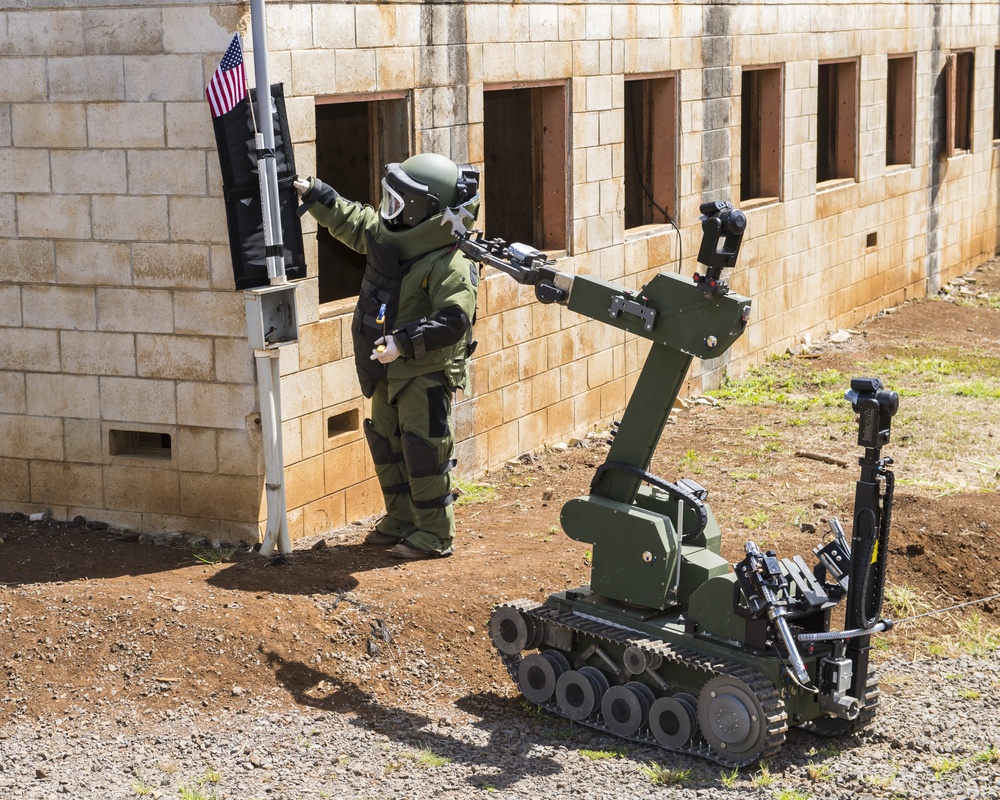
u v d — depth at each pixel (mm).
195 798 5969
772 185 15656
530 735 6875
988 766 6527
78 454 9242
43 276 9047
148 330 8852
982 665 7938
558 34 11477
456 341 8156
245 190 8266
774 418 13469
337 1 9117
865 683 6656
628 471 6867
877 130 18062
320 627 7664
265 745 6625
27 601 7652
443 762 6469
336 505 9602
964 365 15836
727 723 6312
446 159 8320
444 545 8969
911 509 9898
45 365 9180
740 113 14969
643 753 6625
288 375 9000
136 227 8734
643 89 13359
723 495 10812
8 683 7086
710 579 6551
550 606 7125
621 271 12656
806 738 6828
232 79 7973
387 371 8547
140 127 8570
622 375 13156
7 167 8977
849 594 6461
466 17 10438
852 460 11867
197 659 7301
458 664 7652
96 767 6336
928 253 20406
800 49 15578
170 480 9031
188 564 8516
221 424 8805
